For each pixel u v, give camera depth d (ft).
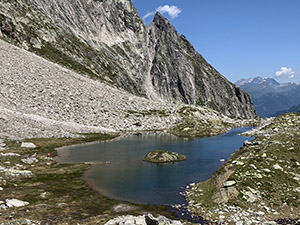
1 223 57.52
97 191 96.78
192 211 78.79
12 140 168.66
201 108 477.36
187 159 155.22
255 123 399.44
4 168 115.24
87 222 65.77
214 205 81.35
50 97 281.95
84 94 329.11
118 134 257.55
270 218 72.74
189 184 107.14
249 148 121.80
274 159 102.94
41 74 319.88
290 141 119.44
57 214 70.95
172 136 257.14
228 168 101.76
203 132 277.44
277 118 249.34
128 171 127.24
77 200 85.46
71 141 204.44
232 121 440.04
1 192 86.07
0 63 291.38
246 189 85.30
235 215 73.92
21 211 70.44
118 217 67.92
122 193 95.35
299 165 97.81
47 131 209.97
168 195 93.86
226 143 215.51
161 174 122.01
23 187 94.89
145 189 100.32
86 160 150.41
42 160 142.31
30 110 240.12
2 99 232.12
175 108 401.90
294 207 77.92
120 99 368.27
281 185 87.61
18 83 273.13
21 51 359.46
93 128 257.55
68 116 266.36
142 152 175.22
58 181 107.34
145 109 362.33
